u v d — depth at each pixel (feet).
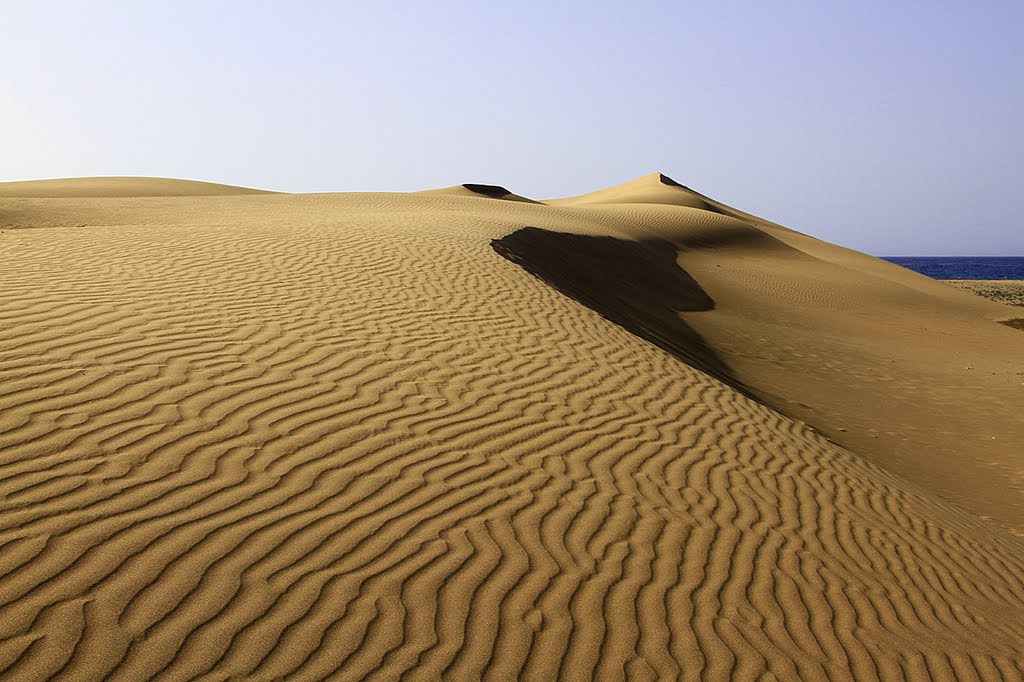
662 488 20.34
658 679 12.77
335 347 25.72
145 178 198.39
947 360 70.28
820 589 16.87
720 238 137.39
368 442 19.33
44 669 10.62
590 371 29.37
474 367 26.66
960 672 14.93
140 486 15.34
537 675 12.35
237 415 19.24
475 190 247.91
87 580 12.44
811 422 40.70
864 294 108.17
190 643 11.60
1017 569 21.45
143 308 26.61
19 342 21.29
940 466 36.78
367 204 108.37
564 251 75.92
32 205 85.61
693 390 30.58
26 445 15.96
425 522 16.21
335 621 12.67
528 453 20.71
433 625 13.05
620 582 15.40
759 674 13.41
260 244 41.93
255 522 14.94
